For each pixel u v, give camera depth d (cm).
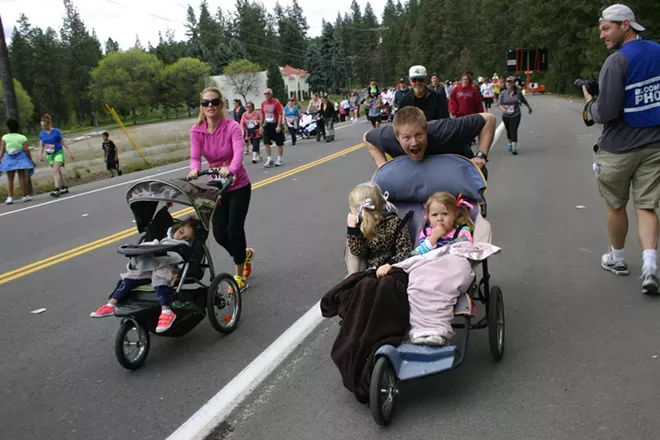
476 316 539
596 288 591
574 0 5684
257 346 518
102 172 2080
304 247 823
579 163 1370
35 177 1973
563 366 441
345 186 1290
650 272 544
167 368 488
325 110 2398
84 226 1074
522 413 383
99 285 722
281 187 1325
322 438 372
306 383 444
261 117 1714
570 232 800
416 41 12031
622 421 367
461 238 445
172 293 495
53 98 10731
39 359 521
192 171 590
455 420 380
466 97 1270
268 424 393
